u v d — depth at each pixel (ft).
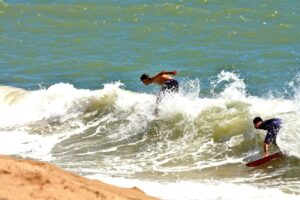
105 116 194.29
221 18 353.92
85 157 164.96
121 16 367.25
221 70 259.19
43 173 92.48
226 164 157.38
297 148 156.15
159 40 314.55
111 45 308.19
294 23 337.52
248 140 166.91
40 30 344.90
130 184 140.67
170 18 358.23
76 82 252.42
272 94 225.15
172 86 188.14
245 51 288.92
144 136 179.32
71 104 202.69
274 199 132.16
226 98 187.93
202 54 285.43
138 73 261.44
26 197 82.23
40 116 201.87
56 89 211.20
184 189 137.90
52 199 83.46
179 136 176.24
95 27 347.15
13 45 312.71
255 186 141.49
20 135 185.68
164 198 130.72
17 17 373.20
